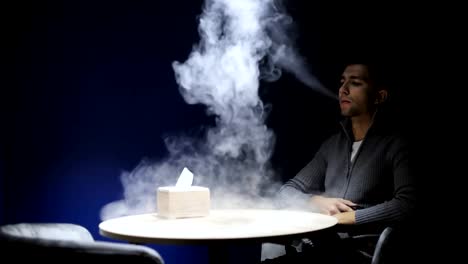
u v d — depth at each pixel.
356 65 3.10
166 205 2.44
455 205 3.12
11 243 1.70
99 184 3.17
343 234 2.75
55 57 3.13
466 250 2.76
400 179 2.70
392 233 2.17
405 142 2.82
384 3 3.42
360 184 2.88
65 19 3.15
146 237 1.95
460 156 3.23
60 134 3.13
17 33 3.07
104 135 3.19
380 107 3.13
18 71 3.07
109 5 3.22
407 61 3.36
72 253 1.66
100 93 3.19
